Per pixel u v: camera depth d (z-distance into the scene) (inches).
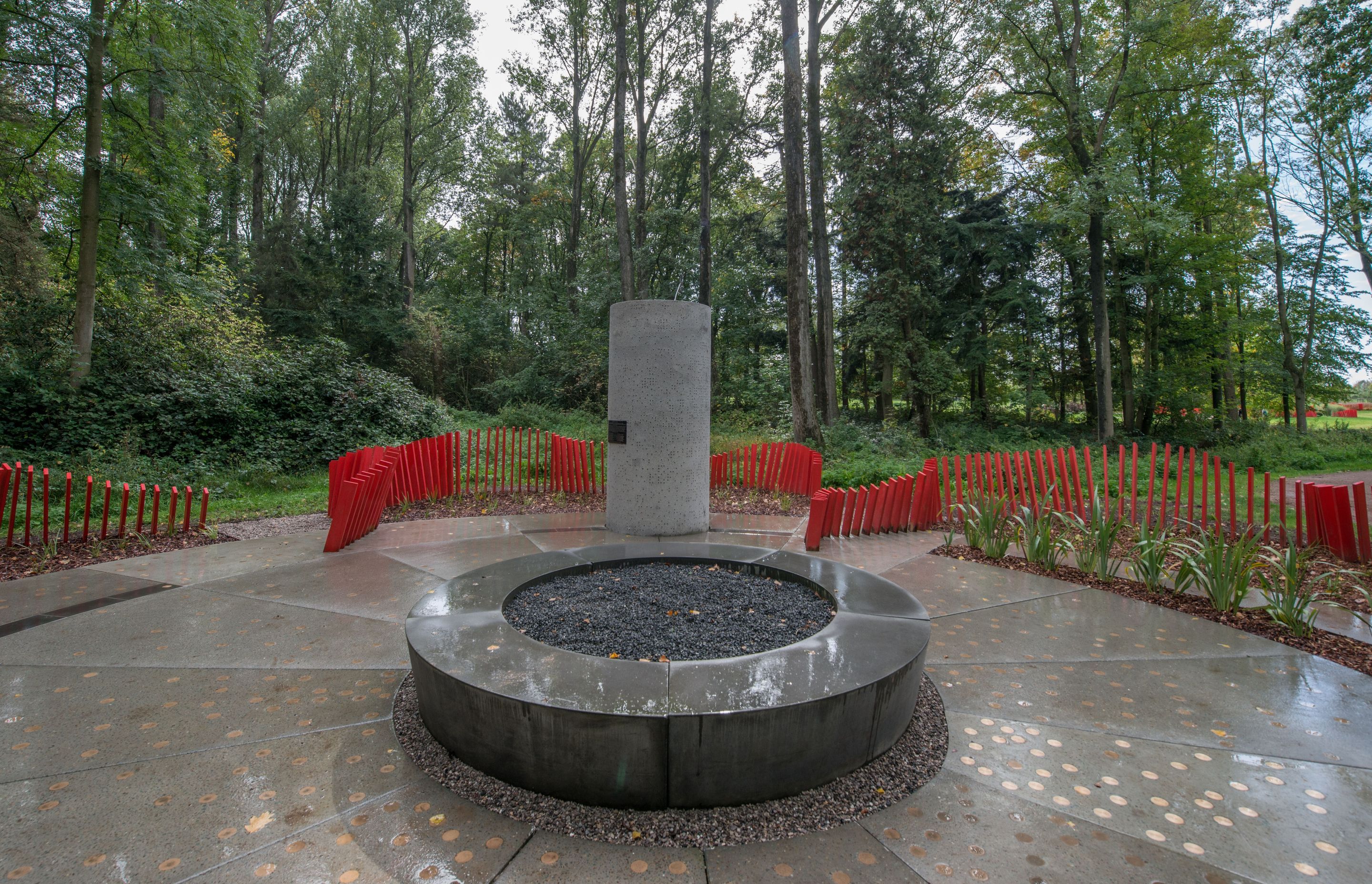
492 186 1270.9
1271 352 962.1
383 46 1208.2
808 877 79.7
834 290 1069.1
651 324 264.5
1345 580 203.9
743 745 91.4
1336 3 675.4
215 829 87.3
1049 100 789.2
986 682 135.7
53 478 329.4
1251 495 221.8
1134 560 211.3
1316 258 889.5
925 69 760.3
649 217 901.2
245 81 517.3
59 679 133.4
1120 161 705.6
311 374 527.5
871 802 95.2
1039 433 861.2
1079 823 90.7
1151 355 918.4
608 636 122.8
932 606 185.0
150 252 522.3
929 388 796.6
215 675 136.0
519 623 128.9
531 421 757.3
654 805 91.8
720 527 290.5
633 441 269.1
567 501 359.3
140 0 477.4
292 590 194.1
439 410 613.6
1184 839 87.5
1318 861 83.4
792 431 622.5
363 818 90.0
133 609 176.6
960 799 96.3
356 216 1092.5
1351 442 800.9
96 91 444.1
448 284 1487.5
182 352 487.5
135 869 79.5
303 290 1023.0
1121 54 722.2
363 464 305.7
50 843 84.0
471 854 83.4
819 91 854.5
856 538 270.8
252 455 448.8
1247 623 171.2
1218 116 845.2
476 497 367.2
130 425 414.6
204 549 245.0
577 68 1098.1
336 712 120.2
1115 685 134.7
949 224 860.0
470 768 101.7
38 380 395.5
